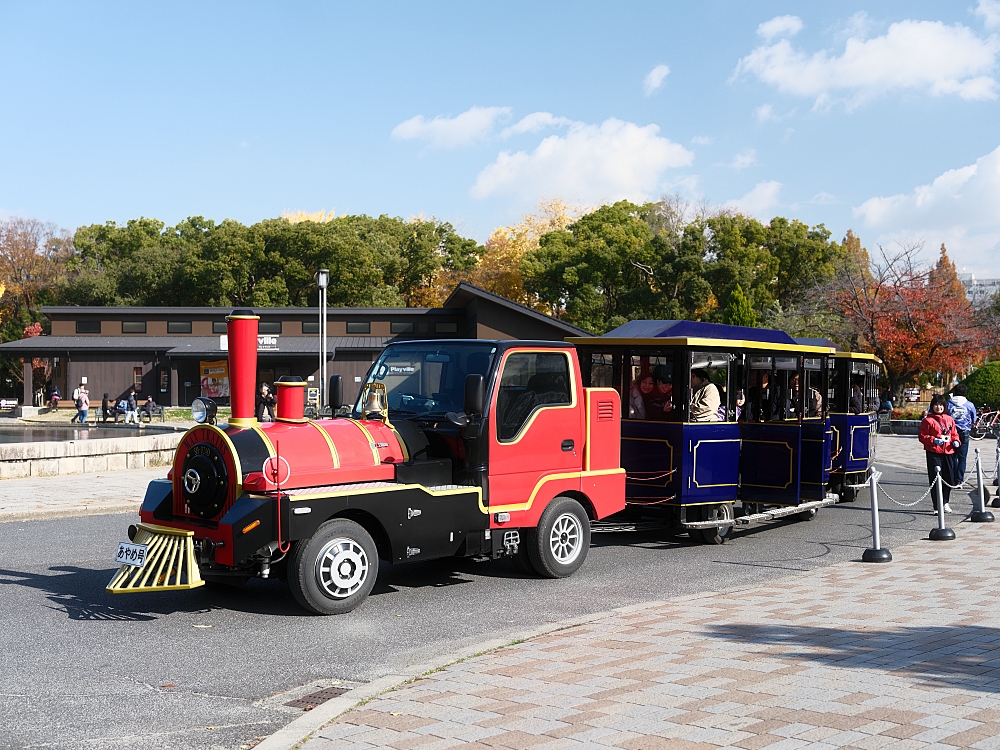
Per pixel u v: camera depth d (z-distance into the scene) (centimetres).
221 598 841
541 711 496
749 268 5394
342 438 804
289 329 4897
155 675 606
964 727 453
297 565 755
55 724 511
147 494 813
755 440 1240
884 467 2281
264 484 747
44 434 3109
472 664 603
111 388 4766
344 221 7088
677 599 816
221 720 521
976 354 3878
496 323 4250
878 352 3941
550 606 817
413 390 912
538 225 7419
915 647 621
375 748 445
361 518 816
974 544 1140
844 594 823
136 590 734
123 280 6397
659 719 475
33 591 861
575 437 954
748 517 1188
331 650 669
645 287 5453
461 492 842
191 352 4550
